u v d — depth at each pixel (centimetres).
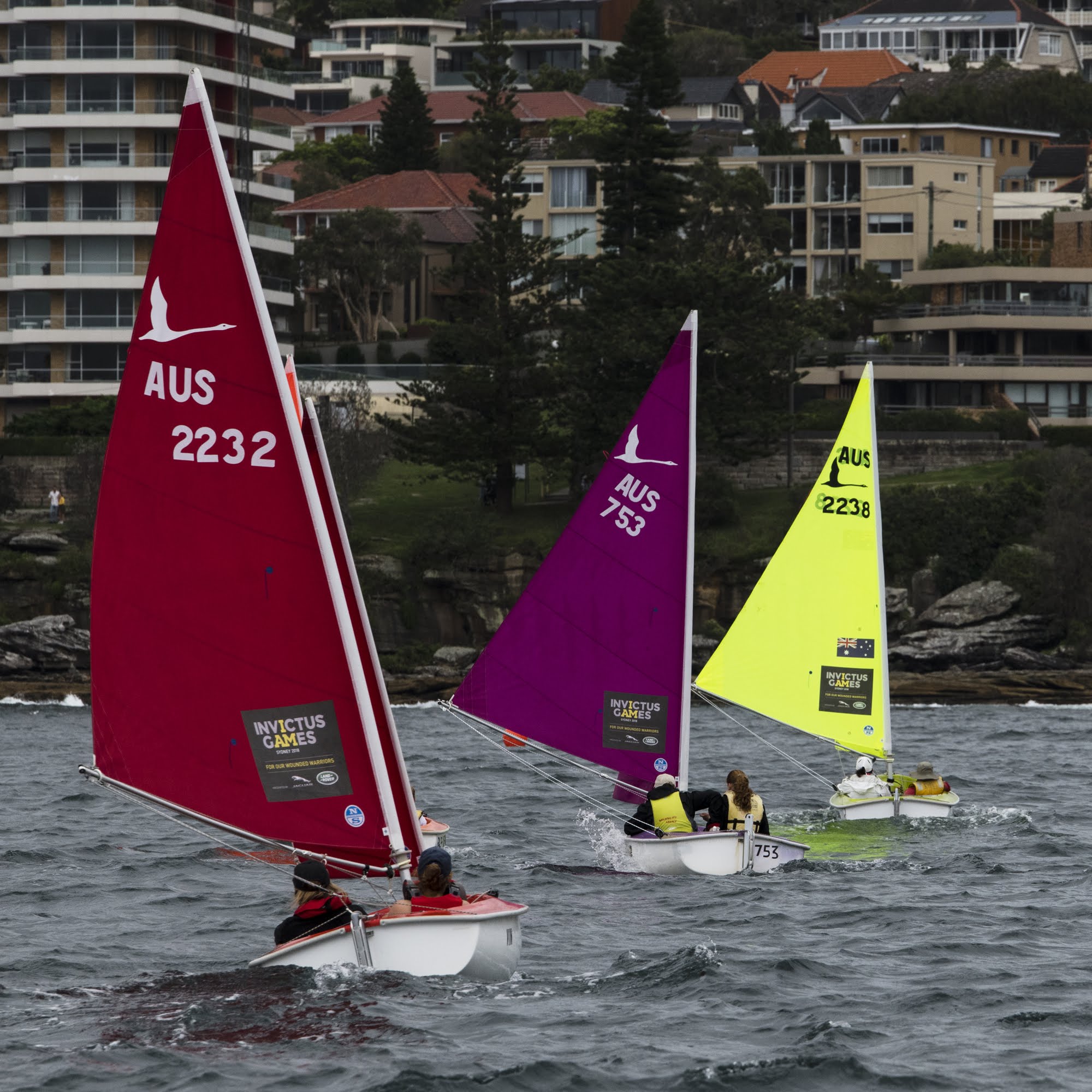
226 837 12962
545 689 11456
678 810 10856
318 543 6881
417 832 7256
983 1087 6238
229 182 6881
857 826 13362
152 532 7044
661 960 8094
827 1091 6212
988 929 8994
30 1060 6531
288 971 7600
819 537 14225
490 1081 6262
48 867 11425
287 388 6862
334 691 6919
